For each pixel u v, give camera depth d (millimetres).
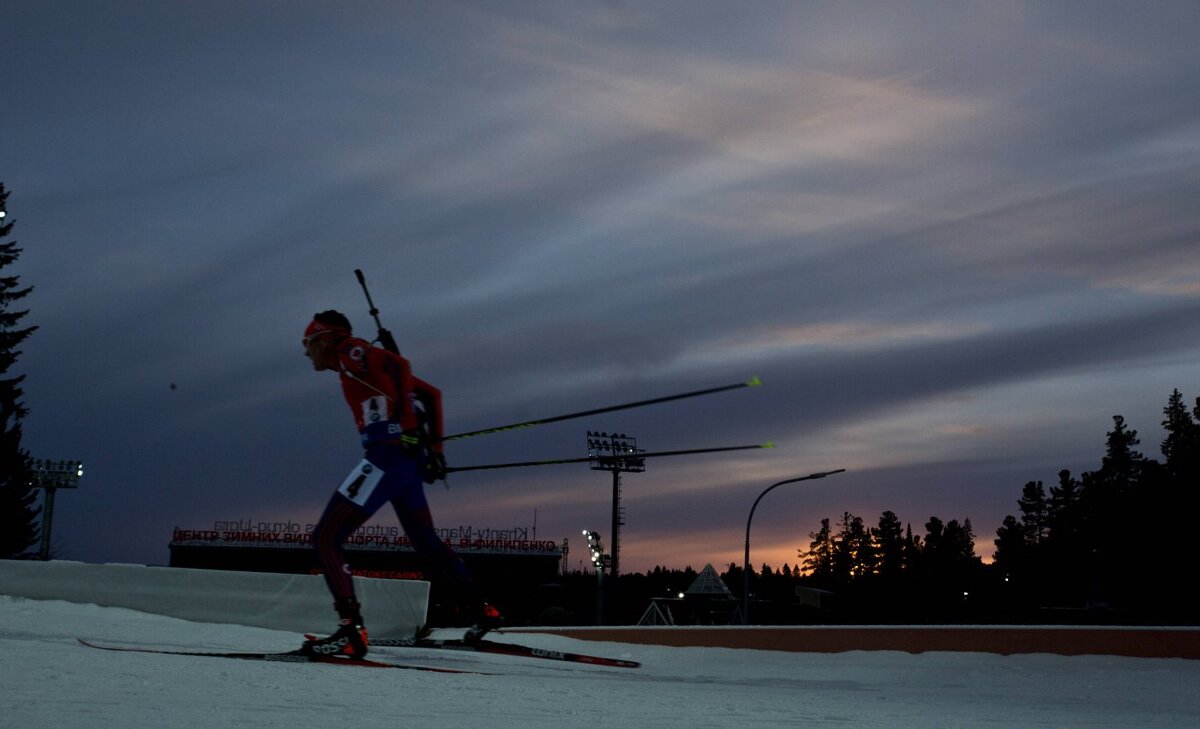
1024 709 6492
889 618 49312
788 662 13625
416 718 3797
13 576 11555
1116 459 69375
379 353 7320
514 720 3934
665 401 6945
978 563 96375
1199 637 13398
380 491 7203
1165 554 53188
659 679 8461
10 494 50156
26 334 52969
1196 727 5402
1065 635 13797
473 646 8359
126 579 11766
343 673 5805
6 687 3936
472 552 75688
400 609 12750
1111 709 7012
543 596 71312
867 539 115188
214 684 4625
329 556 7031
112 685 4289
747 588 29750
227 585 12055
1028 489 95500
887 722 4672
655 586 69562
